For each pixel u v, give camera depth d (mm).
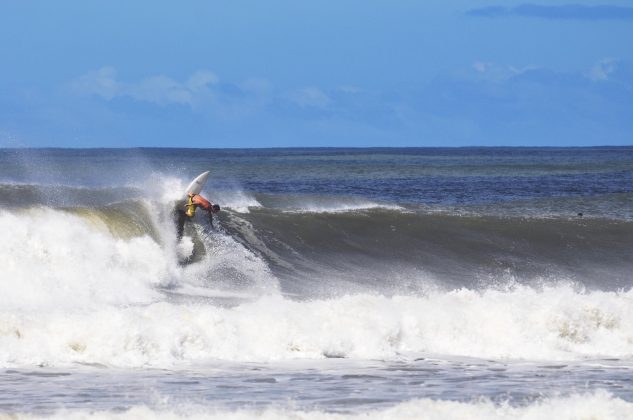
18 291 66812
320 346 55188
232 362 52156
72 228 74000
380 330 57531
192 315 55625
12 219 72125
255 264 84375
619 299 67188
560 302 64000
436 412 39469
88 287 69812
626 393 47000
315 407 42000
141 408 38906
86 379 46469
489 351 58344
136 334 51781
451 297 66250
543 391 46875
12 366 48469
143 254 75562
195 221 85812
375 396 44625
